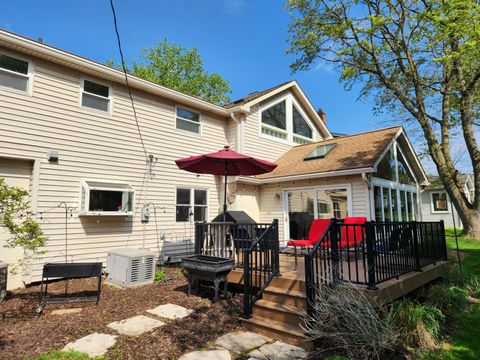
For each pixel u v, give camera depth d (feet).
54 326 13.41
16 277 20.57
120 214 25.23
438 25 32.50
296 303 14.08
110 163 26.27
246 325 14.05
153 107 30.14
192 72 88.63
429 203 73.26
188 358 11.10
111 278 21.13
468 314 15.52
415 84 39.34
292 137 44.68
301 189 33.96
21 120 21.50
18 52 21.89
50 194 22.39
